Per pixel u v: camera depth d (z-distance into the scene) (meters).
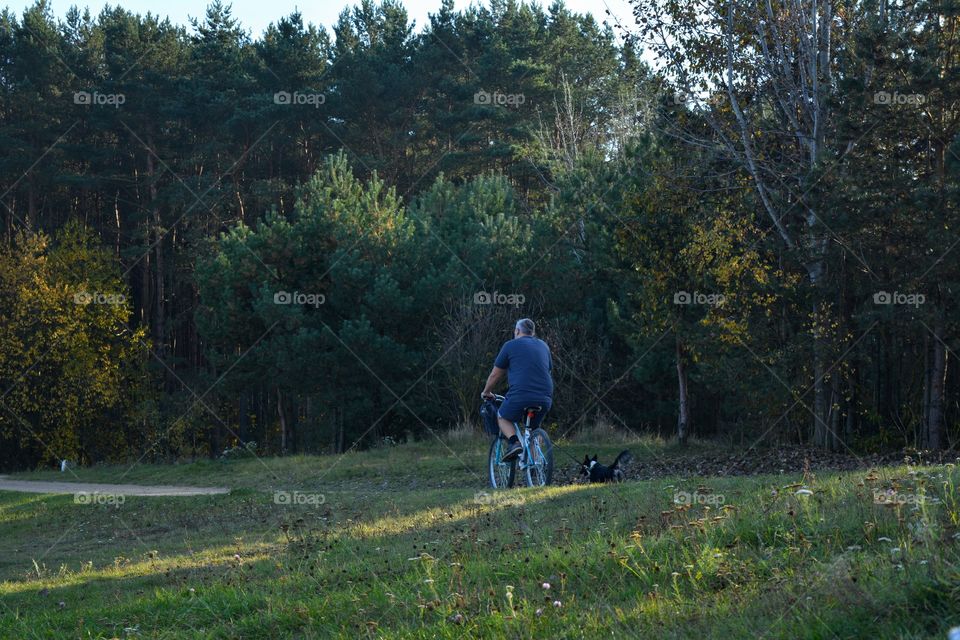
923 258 17.17
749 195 20.80
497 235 33.19
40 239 40.91
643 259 21.67
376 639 5.02
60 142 47.75
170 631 6.07
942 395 18.39
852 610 4.07
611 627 4.56
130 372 41.19
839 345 18.91
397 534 8.82
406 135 47.75
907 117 17.30
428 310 32.53
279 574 7.41
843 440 19.52
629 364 30.23
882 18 18.14
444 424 33.22
